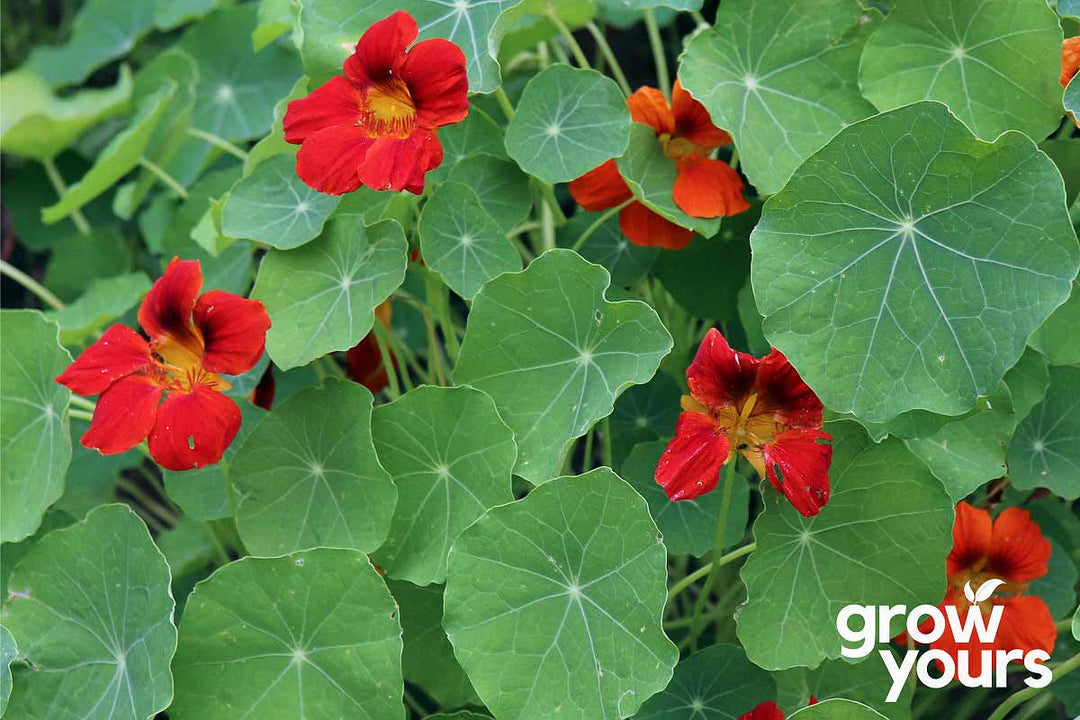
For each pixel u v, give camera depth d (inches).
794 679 32.0
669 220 32.5
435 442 31.1
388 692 30.0
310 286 31.9
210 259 37.6
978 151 29.2
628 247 34.3
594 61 44.3
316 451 31.4
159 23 43.0
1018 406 31.9
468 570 29.8
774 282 29.7
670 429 34.8
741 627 30.2
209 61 42.0
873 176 29.6
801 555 30.5
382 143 30.2
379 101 30.8
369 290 31.2
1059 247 29.0
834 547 30.5
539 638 29.8
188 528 37.0
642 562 29.7
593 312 30.9
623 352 30.7
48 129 41.1
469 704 32.5
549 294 30.9
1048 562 33.6
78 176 43.1
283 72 41.7
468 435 30.9
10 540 32.4
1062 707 34.9
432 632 32.3
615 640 29.7
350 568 30.0
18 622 31.4
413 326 39.6
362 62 30.5
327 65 32.7
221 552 35.2
